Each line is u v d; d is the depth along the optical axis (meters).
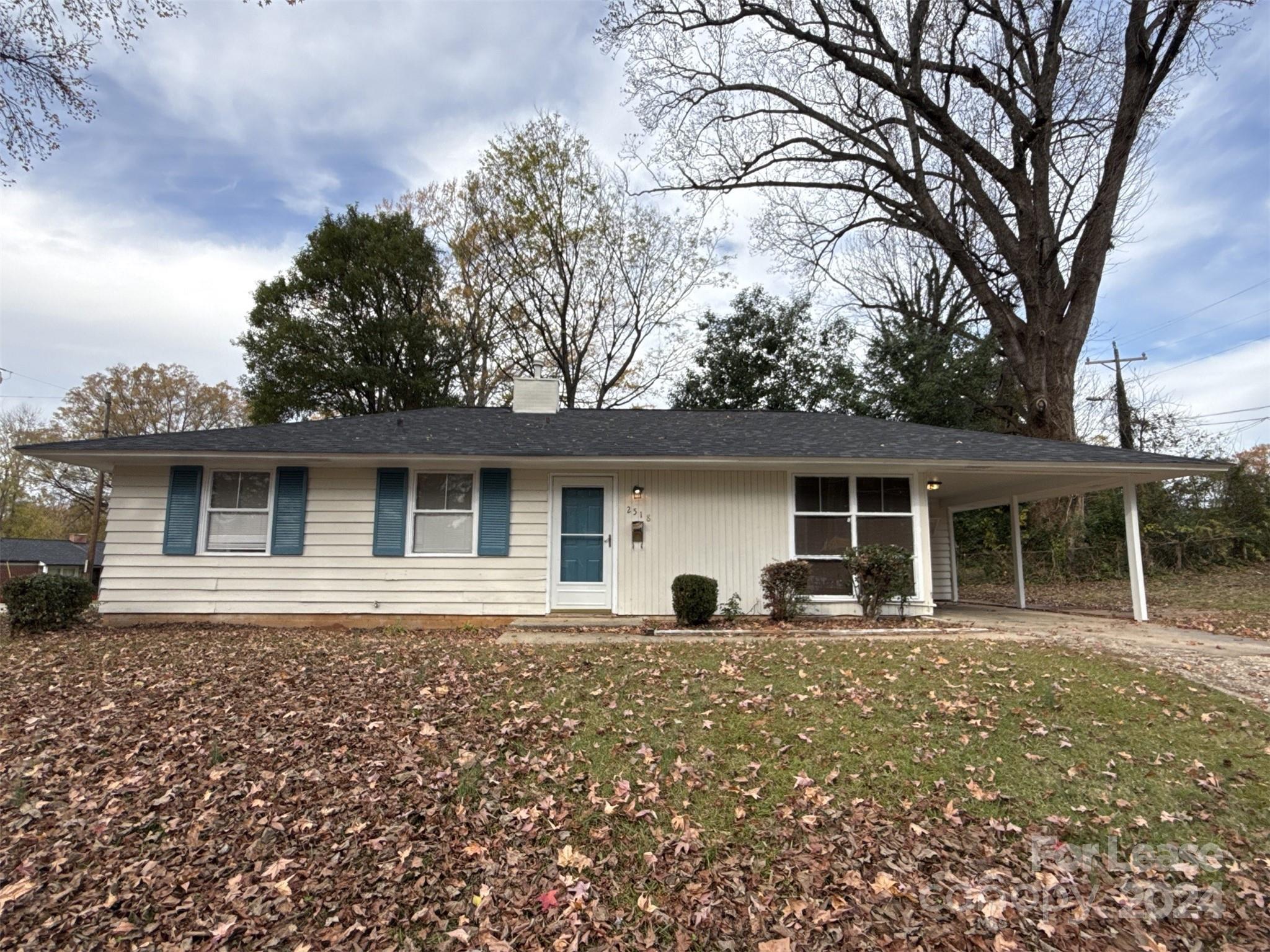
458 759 4.49
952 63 17.05
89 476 36.78
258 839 3.66
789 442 11.02
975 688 5.82
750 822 3.73
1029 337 16.97
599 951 2.80
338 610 10.20
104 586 10.06
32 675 6.71
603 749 4.63
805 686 5.95
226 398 38.16
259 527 10.30
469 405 28.16
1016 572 13.71
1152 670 6.40
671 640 8.47
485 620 10.30
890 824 3.68
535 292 26.81
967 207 20.95
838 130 18.70
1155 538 18.02
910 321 23.47
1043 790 4.02
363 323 26.16
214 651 7.74
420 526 10.45
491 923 2.99
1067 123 16.70
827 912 2.98
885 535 10.76
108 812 3.93
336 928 2.98
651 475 10.80
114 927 3.00
